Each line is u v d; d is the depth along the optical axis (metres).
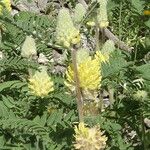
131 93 0.48
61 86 0.52
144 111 0.47
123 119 0.48
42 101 0.48
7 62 0.50
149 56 0.54
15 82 0.51
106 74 0.46
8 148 0.43
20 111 0.48
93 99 0.43
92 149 0.37
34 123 0.42
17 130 0.44
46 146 0.42
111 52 0.51
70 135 0.43
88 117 0.44
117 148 0.45
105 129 0.45
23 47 0.50
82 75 0.38
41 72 0.46
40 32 0.50
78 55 0.41
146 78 0.44
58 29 0.37
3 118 0.43
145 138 0.48
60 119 0.43
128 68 0.46
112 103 0.54
